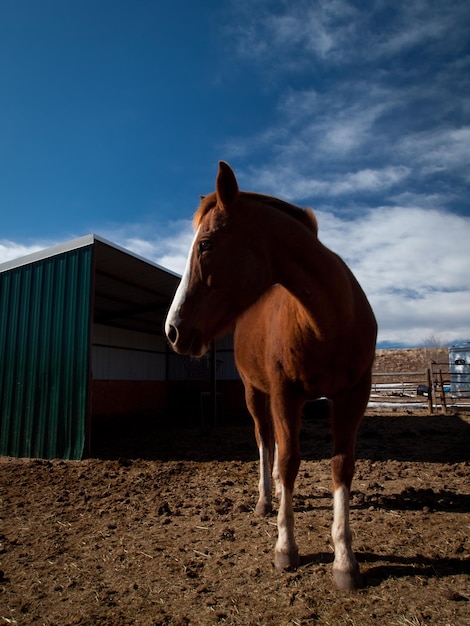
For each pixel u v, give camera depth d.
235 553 2.67
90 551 2.82
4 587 2.35
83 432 6.25
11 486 4.72
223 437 8.42
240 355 3.44
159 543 2.90
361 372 2.33
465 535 2.81
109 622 1.97
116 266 8.23
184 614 2.01
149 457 6.29
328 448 6.50
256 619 1.94
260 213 2.13
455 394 16.84
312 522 3.16
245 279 2.04
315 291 2.11
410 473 4.71
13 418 7.11
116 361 12.20
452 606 1.97
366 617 1.91
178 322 1.97
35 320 7.19
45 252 7.20
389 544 2.68
